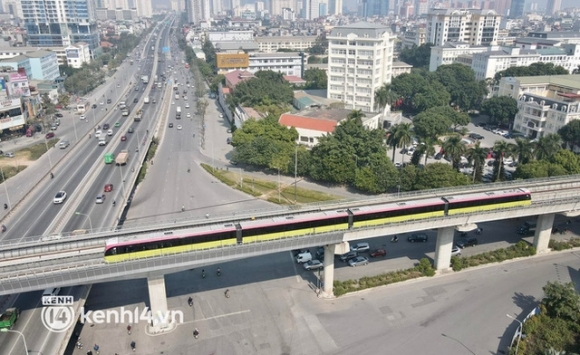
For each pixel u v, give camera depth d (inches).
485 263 3513.8
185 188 4904.0
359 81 7564.0
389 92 6870.1
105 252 2476.6
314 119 6122.1
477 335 2733.8
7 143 6146.7
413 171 4416.8
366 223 3034.0
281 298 3097.9
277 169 5315.0
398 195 3457.2
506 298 3095.5
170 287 3218.5
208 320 2866.6
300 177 5201.8
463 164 5369.1
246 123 5698.8
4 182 4643.2
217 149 6314.0
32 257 2568.9
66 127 7017.7
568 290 2842.0
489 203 3302.2
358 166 4790.8
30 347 2271.2
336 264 3526.1
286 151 5231.3
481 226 4178.2
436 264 3415.4
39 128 6742.1
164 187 4926.2
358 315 2915.8
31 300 2679.6
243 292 3164.4
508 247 3745.1
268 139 5378.9
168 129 7303.2
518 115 6884.8
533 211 3449.8
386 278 3284.9
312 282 3292.3
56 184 4532.5
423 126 6274.6
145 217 4133.9
